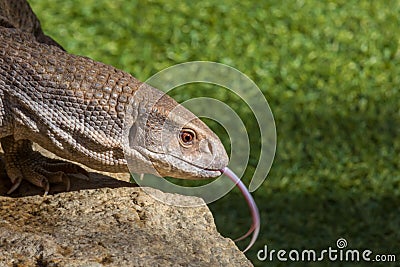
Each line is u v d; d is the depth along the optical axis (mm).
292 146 11367
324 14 14383
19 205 6605
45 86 6422
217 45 13430
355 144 11516
